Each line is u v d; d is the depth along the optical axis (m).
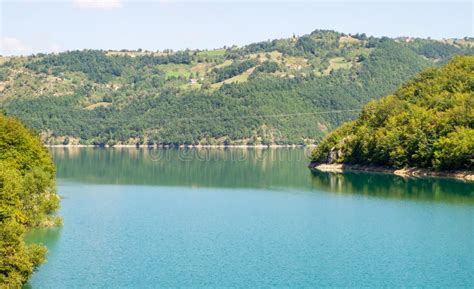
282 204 181.00
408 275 106.19
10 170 125.50
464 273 107.50
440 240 129.88
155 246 125.12
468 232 137.12
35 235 132.75
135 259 115.19
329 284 101.50
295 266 111.56
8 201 108.44
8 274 88.19
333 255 118.62
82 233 136.00
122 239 131.12
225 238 132.62
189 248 123.69
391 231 138.88
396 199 185.75
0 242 87.88
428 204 174.75
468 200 181.12
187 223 149.62
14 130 158.25
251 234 136.88
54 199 146.75
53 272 106.25
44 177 143.00
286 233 137.62
